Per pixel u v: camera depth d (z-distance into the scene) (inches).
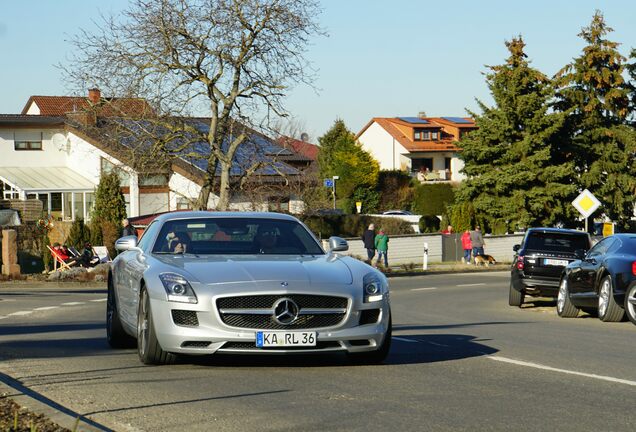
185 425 286.2
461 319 778.2
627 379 384.8
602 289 746.2
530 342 549.3
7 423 284.2
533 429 278.5
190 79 1627.7
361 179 3961.6
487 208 2731.3
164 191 2635.3
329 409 309.7
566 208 2711.6
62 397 338.6
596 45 2822.3
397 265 2078.0
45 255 1563.7
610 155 2802.7
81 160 2691.9
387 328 410.3
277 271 402.3
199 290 391.2
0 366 425.4
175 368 408.8
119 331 494.0
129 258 470.9
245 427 282.0
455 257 2343.8
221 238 450.9
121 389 354.3
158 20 1573.6
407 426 282.4
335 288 395.2
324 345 392.2
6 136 2699.3
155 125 1632.6
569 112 2726.4
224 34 1584.6
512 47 2765.7
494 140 2770.7
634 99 2854.3
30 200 2277.3
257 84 1630.2
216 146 1678.2
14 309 886.4
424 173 4411.9
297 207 1968.5
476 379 379.6
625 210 2869.1
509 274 1878.7
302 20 1605.6
